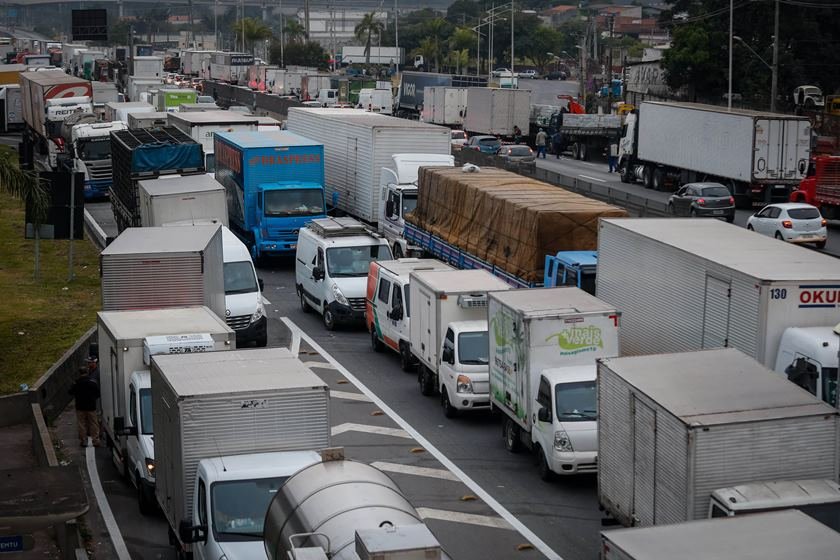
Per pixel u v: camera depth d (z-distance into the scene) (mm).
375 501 25469
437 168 76750
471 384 47375
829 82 167000
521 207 59344
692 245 43156
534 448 41531
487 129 169250
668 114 117750
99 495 39812
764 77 164625
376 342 59688
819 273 38125
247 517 29531
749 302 37844
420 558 22188
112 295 47969
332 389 52781
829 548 21953
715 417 29266
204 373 33562
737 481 29016
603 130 153875
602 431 34438
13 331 62281
